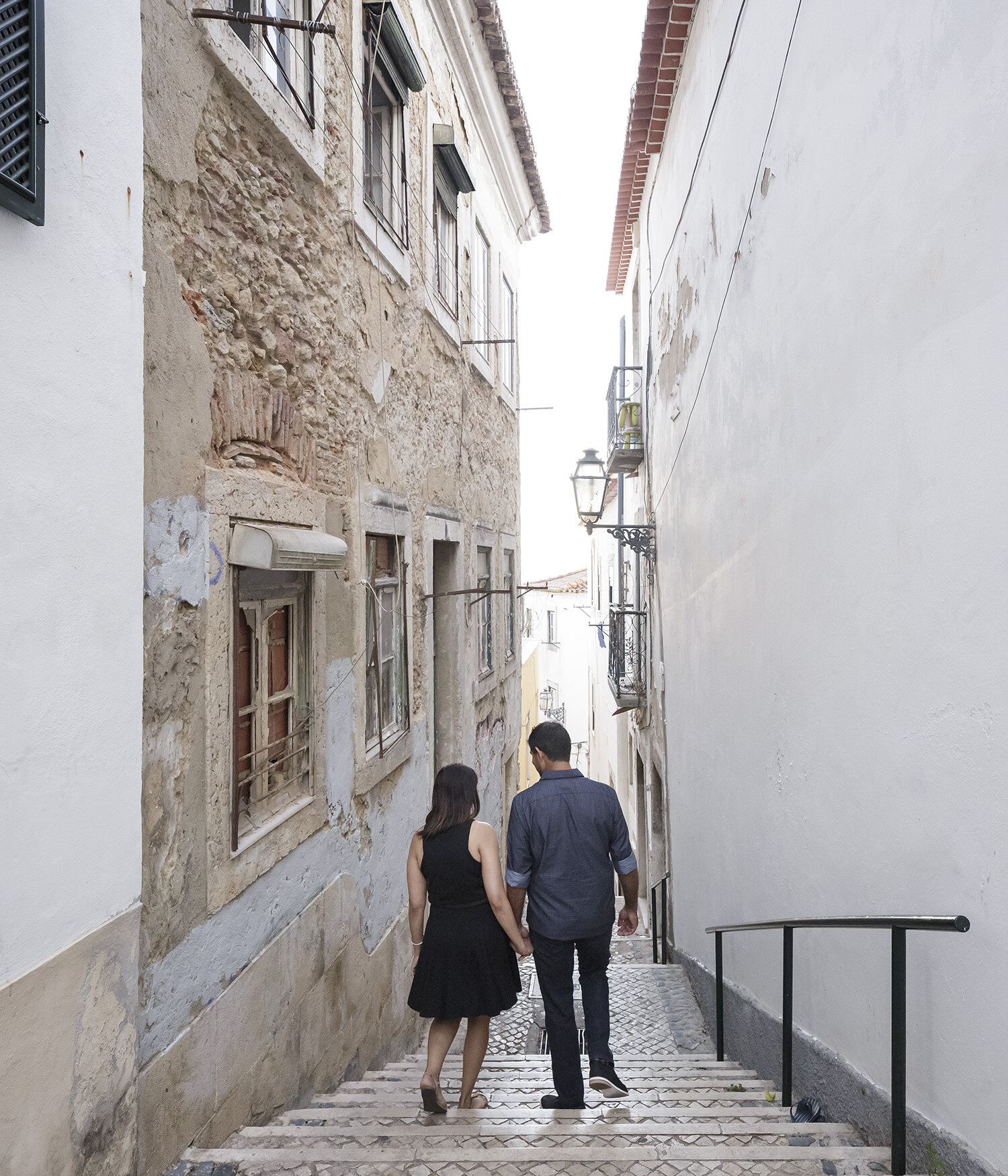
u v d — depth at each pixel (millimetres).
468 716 8375
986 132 2295
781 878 4266
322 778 4301
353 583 4863
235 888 3279
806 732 3840
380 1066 5168
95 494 2371
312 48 4250
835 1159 2781
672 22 6555
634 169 10367
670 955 8711
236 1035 3260
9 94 1965
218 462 3295
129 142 2568
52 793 2178
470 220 8742
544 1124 3262
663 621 9055
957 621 2506
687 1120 3383
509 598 11625
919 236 2693
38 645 2125
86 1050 2309
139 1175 2578
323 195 4449
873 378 3061
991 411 2309
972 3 2342
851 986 3340
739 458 5137
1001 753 2293
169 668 2881
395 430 5863
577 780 3705
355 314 4980
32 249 2109
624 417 11562
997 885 2322
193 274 3094
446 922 3391
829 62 3449
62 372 2227
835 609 3473
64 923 2217
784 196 4086
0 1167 1971
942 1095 2617
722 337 5598
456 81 8117
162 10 2877
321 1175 2729
